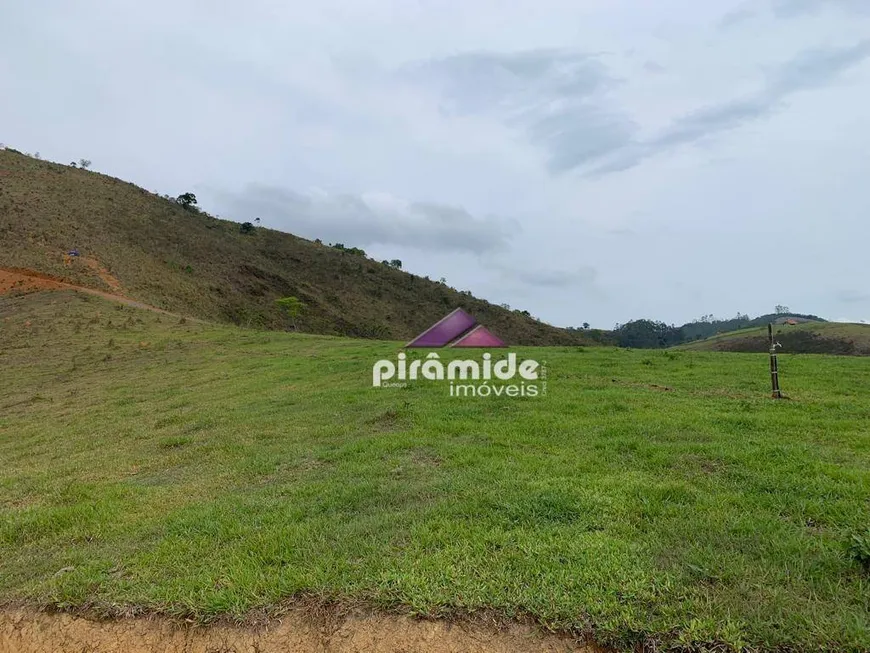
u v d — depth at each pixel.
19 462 8.98
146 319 30.05
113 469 7.69
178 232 64.69
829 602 3.24
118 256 48.69
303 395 12.11
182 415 11.20
